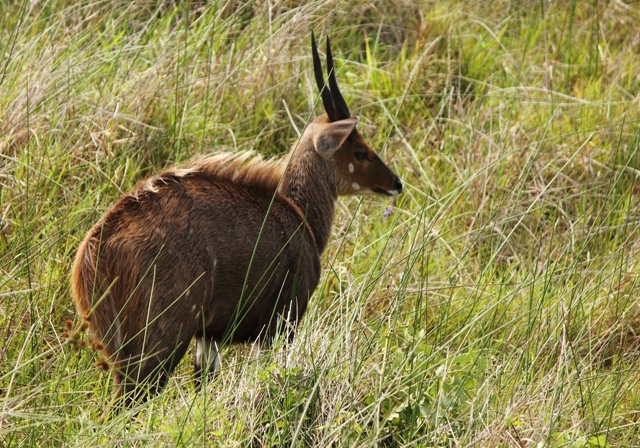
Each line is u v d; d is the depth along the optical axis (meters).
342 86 23.58
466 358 14.16
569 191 21.94
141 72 21.55
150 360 14.13
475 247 20.41
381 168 18.25
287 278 15.94
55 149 18.77
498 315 17.42
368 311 17.52
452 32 26.50
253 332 15.94
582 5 29.59
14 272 15.82
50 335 15.75
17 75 20.09
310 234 16.52
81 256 14.18
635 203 21.72
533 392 14.61
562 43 27.69
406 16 26.61
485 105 24.50
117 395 14.20
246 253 15.19
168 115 20.66
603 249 20.39
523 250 20.53
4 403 12.56
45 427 12.97
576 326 17.30
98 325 14.13
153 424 13.09
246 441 13.10
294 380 13.74
